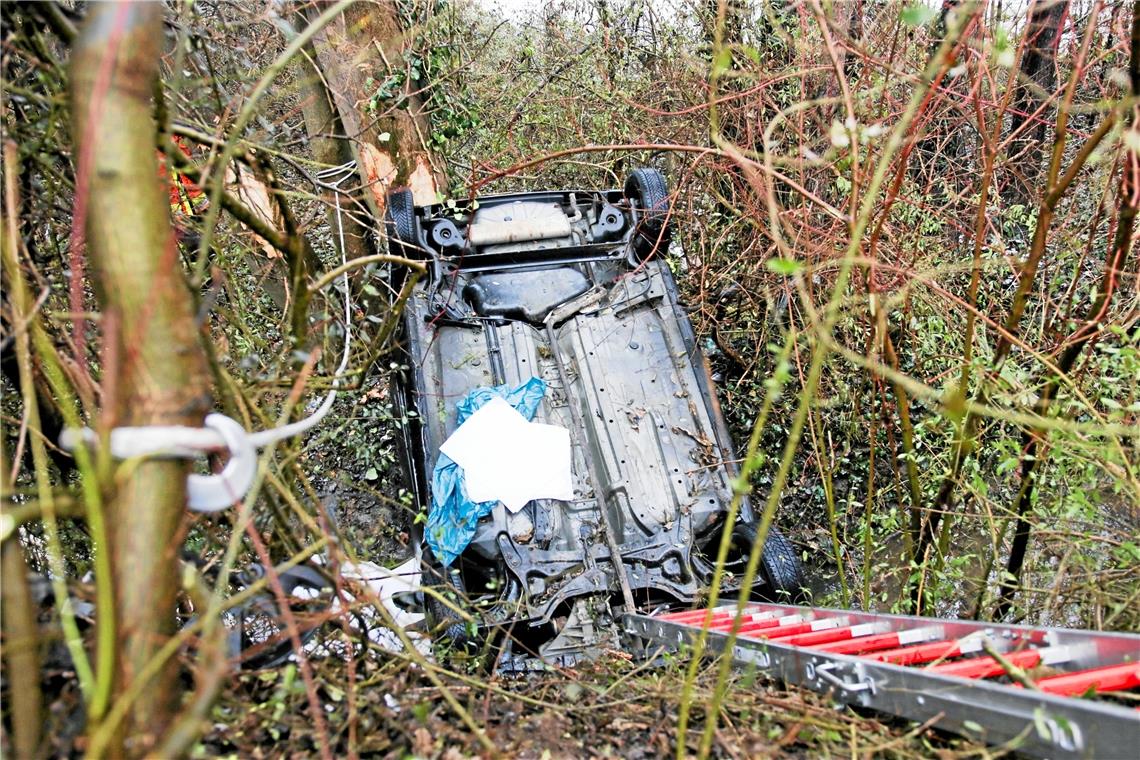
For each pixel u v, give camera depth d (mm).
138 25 1624
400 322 5574
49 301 3043
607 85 8859
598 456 5090
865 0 5141
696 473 4945
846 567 5355
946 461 4680
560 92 9141
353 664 2447
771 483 5996
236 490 1795
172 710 1549
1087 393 3887
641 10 8688
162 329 1603
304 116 6250
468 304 5742
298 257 2896
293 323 2984
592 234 6141
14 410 3057
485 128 8984
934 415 4719
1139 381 3910
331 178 6262
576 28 9648
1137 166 2760
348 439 5945
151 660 1496
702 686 2838
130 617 1493
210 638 1630
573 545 4727
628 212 6316
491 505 4723
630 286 5742
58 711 1921
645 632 4027
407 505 4672
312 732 2307
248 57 4445
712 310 6328
